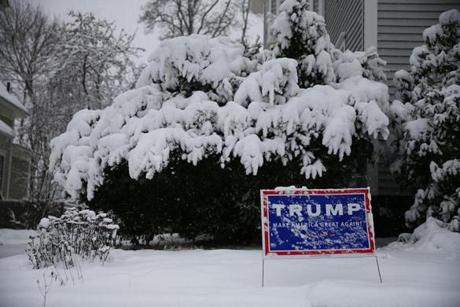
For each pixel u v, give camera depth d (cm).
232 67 1096
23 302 569
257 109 978
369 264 741
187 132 977
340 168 1006
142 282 630
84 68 2348
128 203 1020
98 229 828
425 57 1138
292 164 980
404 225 1247
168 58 1071
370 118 952
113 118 1045
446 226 965
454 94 983
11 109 2627
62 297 573
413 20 1314
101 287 616
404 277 662
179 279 641
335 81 1102
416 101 1118
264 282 644
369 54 1138
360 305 544
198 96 1042
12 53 3052
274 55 1111
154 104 1070
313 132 962
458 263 755
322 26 1099
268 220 668
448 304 542
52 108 2192
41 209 1967
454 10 1113
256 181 992
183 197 1003
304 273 692
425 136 1016
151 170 915
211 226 1040
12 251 1130
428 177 1069
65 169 1050
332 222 672
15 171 2605
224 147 965
